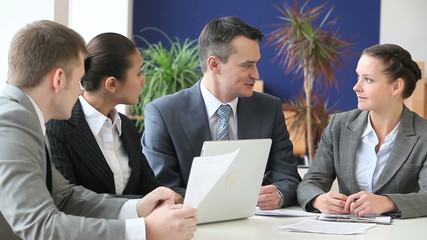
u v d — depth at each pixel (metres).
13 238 1.80
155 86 5.61
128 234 1.64
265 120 2.80
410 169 2.57
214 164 1.72
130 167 2.51
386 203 2.35
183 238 1.67
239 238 1.96
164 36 7.26
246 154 2.18
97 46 2.33
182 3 7.25
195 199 1.75
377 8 7.06
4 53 3.68
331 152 2.78
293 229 2.08
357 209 2.34
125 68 2.34
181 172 2.71
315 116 6.07
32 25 1.79
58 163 2.29
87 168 2.36
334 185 3.05
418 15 6.94
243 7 7.21
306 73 6.08
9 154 1.62
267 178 2.79
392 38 7.01
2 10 3.69
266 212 2.41
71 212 2.07
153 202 2.01
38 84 1.76
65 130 2.33
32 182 1.62
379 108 2.57
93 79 2.34
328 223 2.20
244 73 2.64
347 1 7.09
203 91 2.77
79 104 2.40
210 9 7.23
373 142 2.66
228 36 2.63
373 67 2.53
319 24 7.11
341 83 7.12
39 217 1.59
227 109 2.74
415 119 2.63
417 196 2.38
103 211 2.03
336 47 6.12
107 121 2.43
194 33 7.25
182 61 5.76
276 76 7.19
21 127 1.66
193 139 2.70
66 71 1.77
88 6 5.57
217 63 2.67
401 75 2.52
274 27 7.16
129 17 6.36
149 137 2.74
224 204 2.20
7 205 1.61
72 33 1.81
